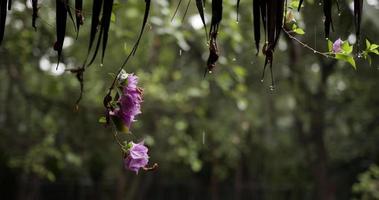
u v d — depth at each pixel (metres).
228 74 8.87
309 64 15.88
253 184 21.81
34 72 10.81
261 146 20.09
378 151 19.53
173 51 11.84
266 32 1.78
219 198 21.73
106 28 1.74
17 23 8.59
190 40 10.32
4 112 14.42
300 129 17.89
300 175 21.31
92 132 12.66
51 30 8.03
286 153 20.66
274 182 21.77
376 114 18.00
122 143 2.25
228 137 14.52
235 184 21.36
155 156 13.06
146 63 11.71
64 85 11.45
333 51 2.36
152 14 8.47
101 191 19.97
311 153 18.38
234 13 8.20
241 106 9.62
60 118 12.38
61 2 1.81
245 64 13.19
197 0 1.78
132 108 2.09
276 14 1.73
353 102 17.97
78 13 1.84
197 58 11.90
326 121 18.55
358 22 1.86
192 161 11.82
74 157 11.58
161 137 12.80
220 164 18.86
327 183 18.16
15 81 11.57
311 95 16.27
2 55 9.47
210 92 12.00
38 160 10.68
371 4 4.82
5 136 13.20
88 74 11.59
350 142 20.05
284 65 14.79
